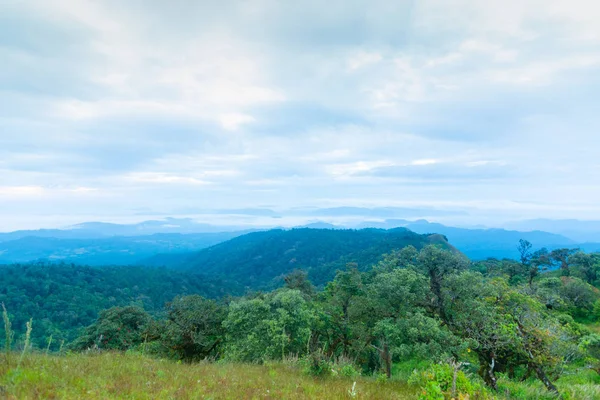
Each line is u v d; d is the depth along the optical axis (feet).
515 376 73.67
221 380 30.04
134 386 23.94
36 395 19.42
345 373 43.21
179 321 107.04
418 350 56.54
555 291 181.88
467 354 58.18
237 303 107.24
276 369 42.19
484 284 66.95
